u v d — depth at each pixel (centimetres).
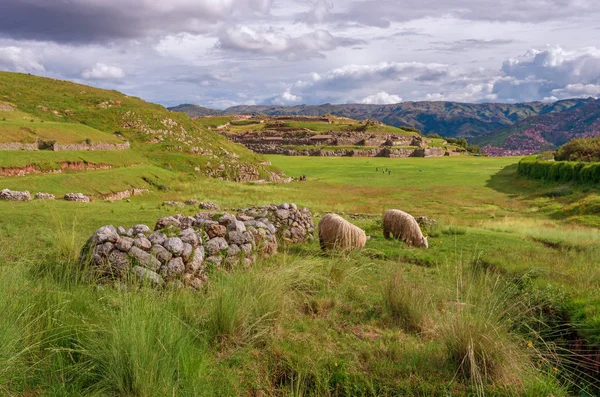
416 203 4362
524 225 2630
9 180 3312
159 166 6219
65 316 549
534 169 6019
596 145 5628
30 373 470
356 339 650
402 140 16325
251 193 4850
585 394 568
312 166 10025
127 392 461
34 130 4922
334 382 542
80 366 487
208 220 1013
